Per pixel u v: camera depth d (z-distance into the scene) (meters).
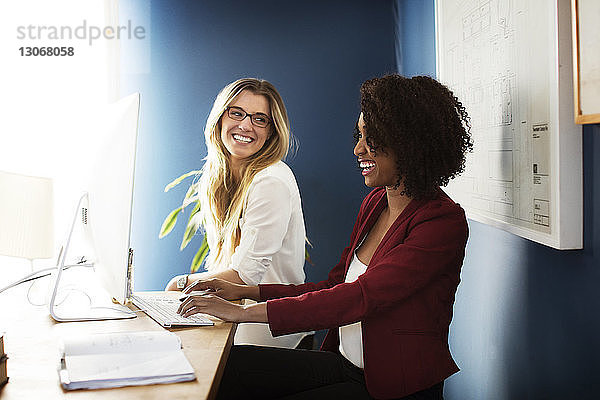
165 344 1.40
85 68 3.81
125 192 1.68
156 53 3.82
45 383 1.24
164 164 3.84
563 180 1.36
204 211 2.72
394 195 1.77
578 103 1.26
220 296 1.97
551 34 1.39
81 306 1.94
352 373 1.79
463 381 2.52
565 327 1.45
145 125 3.83
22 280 2.04
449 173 1.68
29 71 3.80
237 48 3.84
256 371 1.85
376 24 3.82
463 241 1.63
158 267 3.85
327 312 1.56
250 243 2.30
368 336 1.63
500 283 1.95
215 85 3.83
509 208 1.73
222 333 1.61
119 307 1.90
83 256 2.12
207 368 1.33
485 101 1.95
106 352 1.36
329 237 3.86
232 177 2.67
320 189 3.85
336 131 3.83
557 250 1.49
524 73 1.58
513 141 1.68
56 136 3.80
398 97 1.62
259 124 2.54
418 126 1.62
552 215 1.41
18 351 1.46
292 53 3.83
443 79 2.52
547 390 1.56
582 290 1.36
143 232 3.85
